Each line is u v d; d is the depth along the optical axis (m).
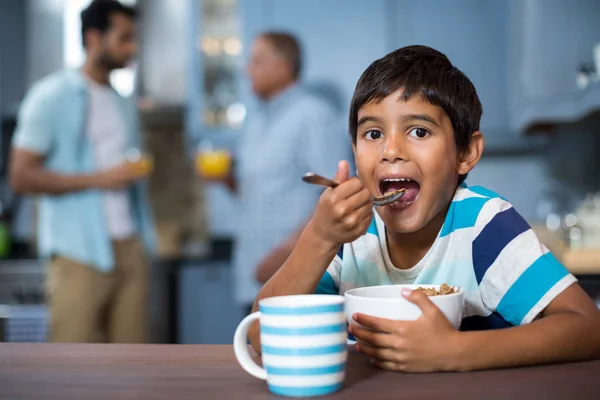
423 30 3.88
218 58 4.16
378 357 0.81
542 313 0.94
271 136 2.78
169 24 4.30
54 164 2.63
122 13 2.71
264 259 2.79
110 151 2.72
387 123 1.00
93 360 0.90
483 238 1.02
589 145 3.94
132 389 0.76
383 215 1.03
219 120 4.16
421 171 1.00
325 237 0.87
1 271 3.62
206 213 4.45
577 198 3.96
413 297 0.80
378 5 3.91
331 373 0.72
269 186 2.78
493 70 3.86
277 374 0.72
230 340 3.94
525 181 4.01
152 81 4.31
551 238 2.68
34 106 2.58
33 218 4.32
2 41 4.50
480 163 4.05
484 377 0.78
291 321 0.71
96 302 2.61
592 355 0.86
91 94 2.69
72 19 4.44
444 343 0.79
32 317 3.48
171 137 4.44
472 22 3.86
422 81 0.99
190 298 3.95
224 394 0.73
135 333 2.72
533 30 3.14
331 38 3.92
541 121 3.35
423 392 0.72
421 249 1.09
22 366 0.87
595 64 2.94
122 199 2.70
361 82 1.05
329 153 2.74
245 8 3.97
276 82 2.76
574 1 3.05
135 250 2.73
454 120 1.02
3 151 4.24
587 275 2.17
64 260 2.59
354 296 0.84
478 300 1.04
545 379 0.77
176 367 0.86
